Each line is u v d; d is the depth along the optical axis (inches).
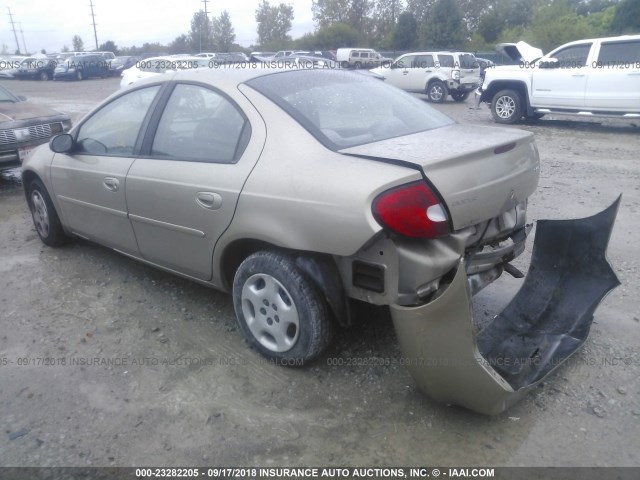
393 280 103.1
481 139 121.3
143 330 144.5
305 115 122.6
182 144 138.5
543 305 138.9
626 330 138.6
